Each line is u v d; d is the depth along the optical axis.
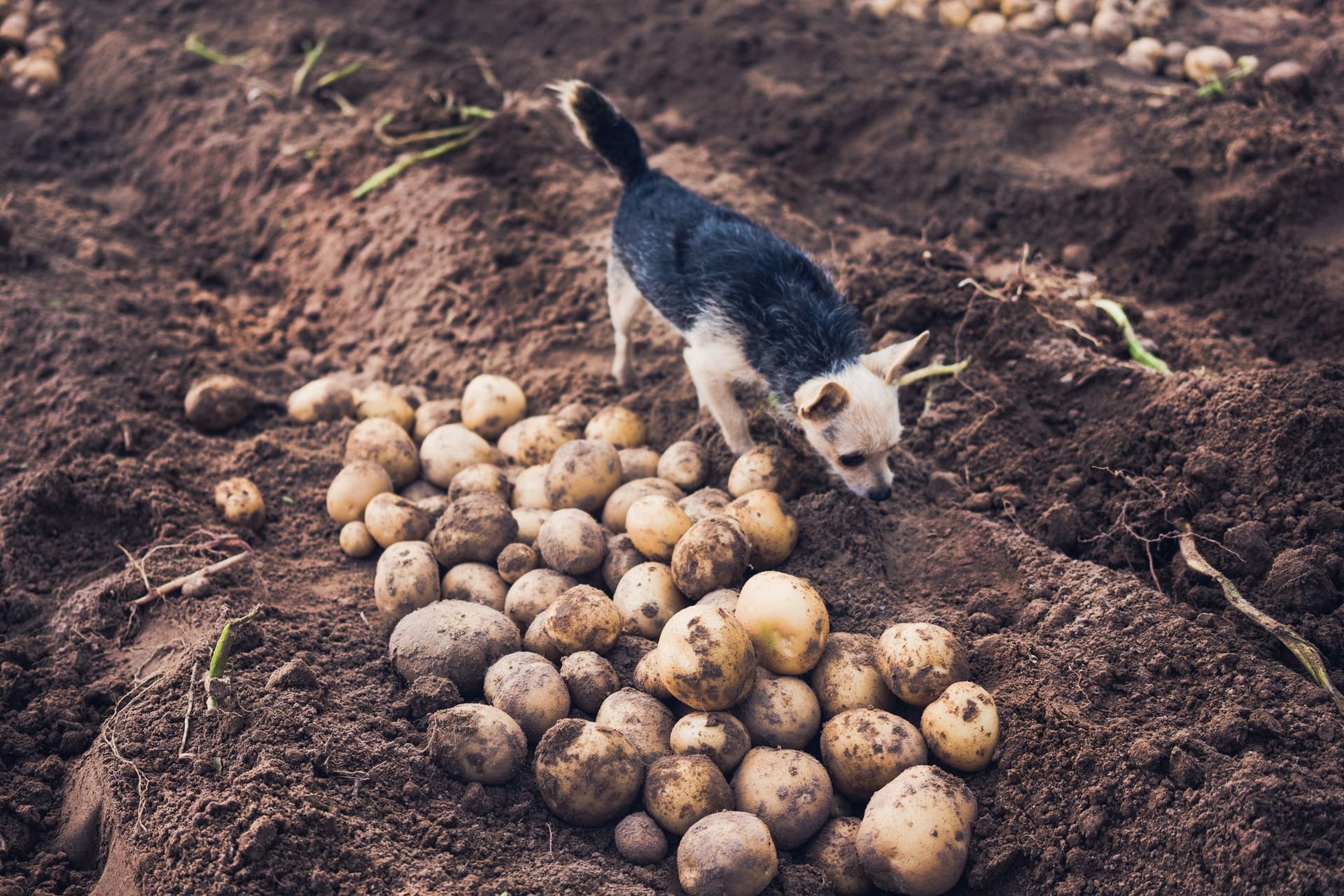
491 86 2.86
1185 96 2.56
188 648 1.93
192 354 2.31
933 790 1.79
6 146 2.88
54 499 2.08
